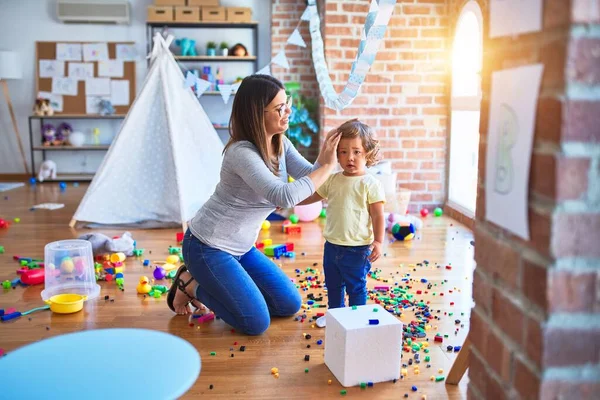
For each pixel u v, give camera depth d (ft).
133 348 3.79
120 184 14.66
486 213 3.88
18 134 23.21
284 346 7.57
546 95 3.12
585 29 2.92
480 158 4.04
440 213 16.06
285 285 8.40
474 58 15.29
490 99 3.79
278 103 7.00
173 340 3.91
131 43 22.86
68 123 23.34
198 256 7.66
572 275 3.14
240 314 7.72
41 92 22.89
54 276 9.29
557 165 3.02
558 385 3.23
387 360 6.61
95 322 8.38
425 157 16.43
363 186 7.44
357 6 15.92
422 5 15.85
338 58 16.06
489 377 3.94
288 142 8.11
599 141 3.01
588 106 2.97
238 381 6.59
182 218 14.15
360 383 6.50
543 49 3.16
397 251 12.44
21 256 11.89
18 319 8.48
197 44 22.84
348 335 6.37
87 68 22.91
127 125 14.49
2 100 23.04
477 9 14.05
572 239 3.08
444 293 9.68
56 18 22.66
